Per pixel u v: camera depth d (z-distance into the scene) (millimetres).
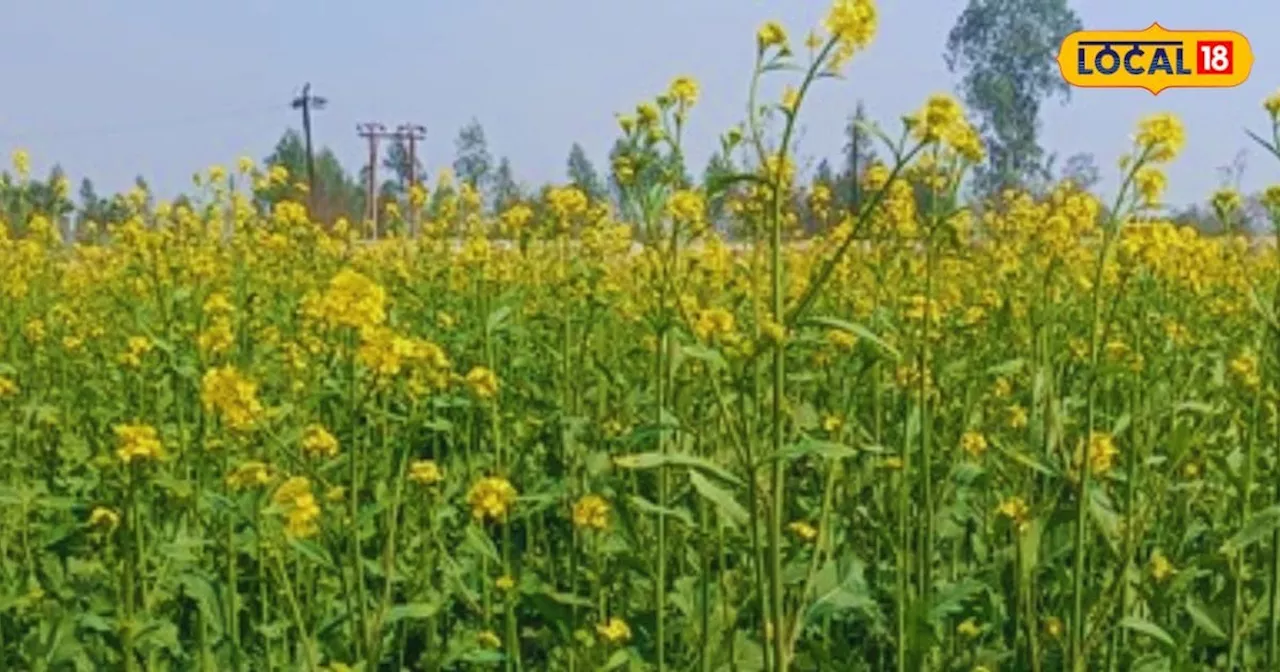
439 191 11023
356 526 3617
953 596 4066
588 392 5961
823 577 3475
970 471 4340
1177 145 3861
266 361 6637
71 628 4043
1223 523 4738
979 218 7980
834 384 5578
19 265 10109
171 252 8008
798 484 5211
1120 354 5051
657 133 4020
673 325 4211
